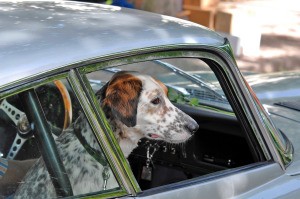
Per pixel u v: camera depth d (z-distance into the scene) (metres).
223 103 3.32
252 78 4.29
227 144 3.20
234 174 2.42
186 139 2.70
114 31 2.26
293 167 2.62
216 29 9.23
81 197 2.09
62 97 2.05
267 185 2.49
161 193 2.17
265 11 11.35
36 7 2.54
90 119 2.08
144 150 3.09
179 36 2.37
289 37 10.17
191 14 9.30
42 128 2.06
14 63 1.95
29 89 1.96
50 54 2.02
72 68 2.04
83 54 2.07
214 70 2.53
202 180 2.32
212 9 9.29
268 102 3.65
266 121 2.58
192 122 2.69
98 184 2.13
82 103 2.06
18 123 2.01
